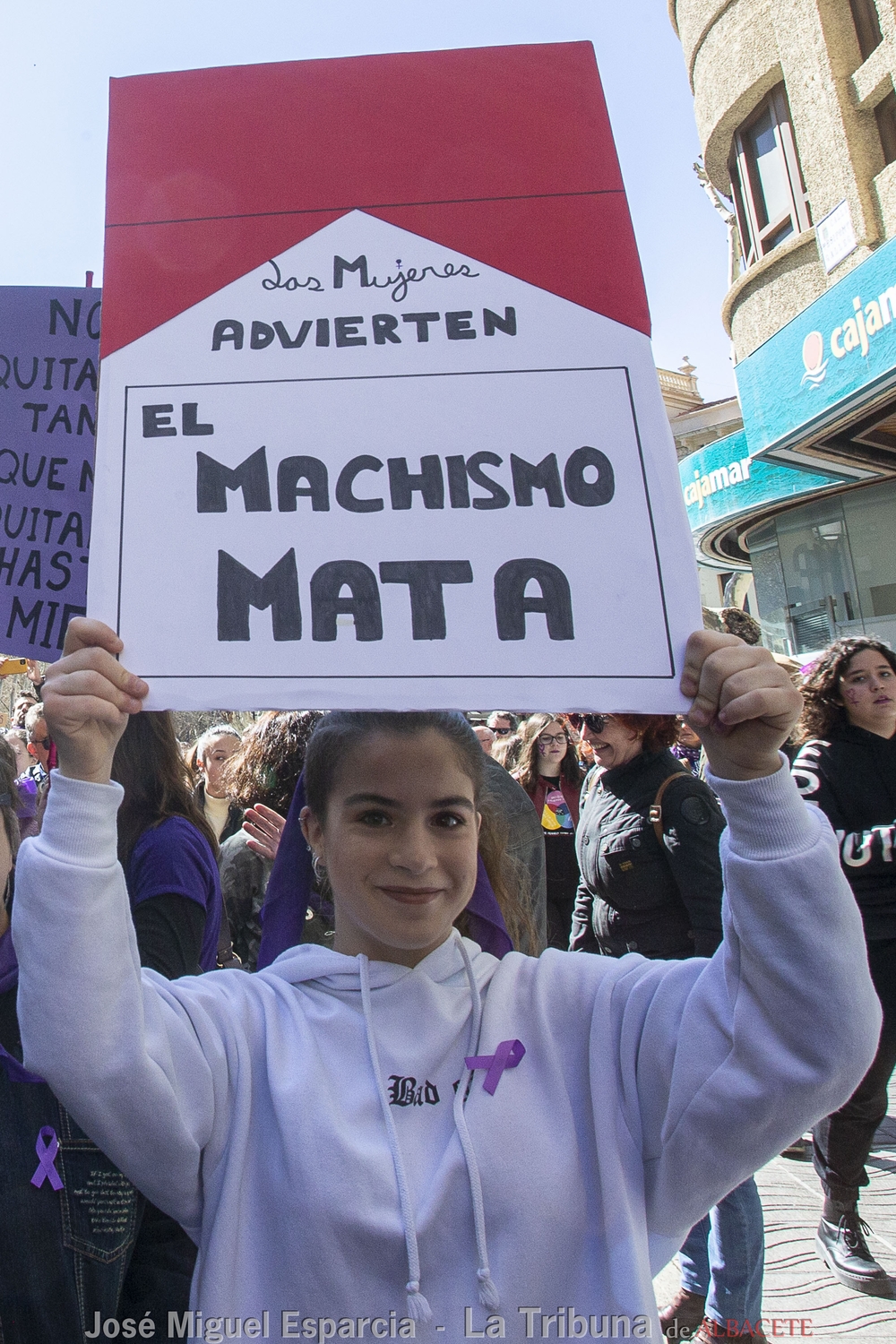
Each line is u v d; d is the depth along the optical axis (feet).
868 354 24.50
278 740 8.38
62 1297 4.40
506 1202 3.54
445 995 3.99
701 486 37.88
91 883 3.34
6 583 6.21
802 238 31.68
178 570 3.73
